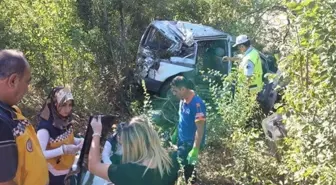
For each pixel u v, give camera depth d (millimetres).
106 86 8625
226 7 11430
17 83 2477
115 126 3656
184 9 11156
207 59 9117
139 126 3064
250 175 5453
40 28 8227
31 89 8398
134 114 7523
